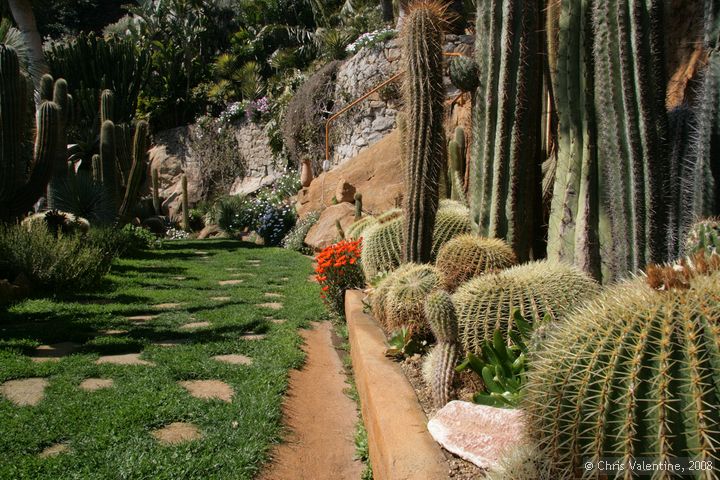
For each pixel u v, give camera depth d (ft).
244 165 88.28
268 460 11.98
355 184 53.26
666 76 12.32
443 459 9.00
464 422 9.62
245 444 12.26
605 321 6.43
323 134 69.56
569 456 6.40
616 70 12.30
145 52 95.86
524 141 15.46
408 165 16.85
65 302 26.45
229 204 74.28
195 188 91.86
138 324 23.06
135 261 43.16
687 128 12.96
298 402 15.39
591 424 6.13
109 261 36.42
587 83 13.87
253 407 14.14
